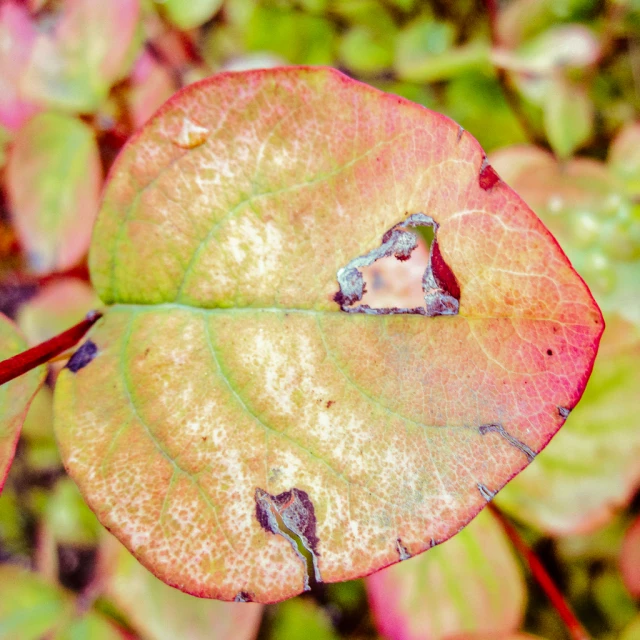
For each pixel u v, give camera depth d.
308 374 0.15
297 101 0.15
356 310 0.15
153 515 0.15
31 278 0.28
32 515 0.33
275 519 0.15
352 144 0.15
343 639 0.27
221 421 0.15
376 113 0.15
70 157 0.23
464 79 0.32
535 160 0.25
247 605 0.23
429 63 0.30
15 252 0.27
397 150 0.15
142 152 0.15
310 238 0.15
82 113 0.23
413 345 0.15
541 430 0.14
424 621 0.21
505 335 0.15
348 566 0.14
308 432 0.15
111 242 0.15
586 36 0.29
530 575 0.28
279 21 0.33
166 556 0.14
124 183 0.15
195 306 0.15
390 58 0.33
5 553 0.33
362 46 0.34
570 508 0.21
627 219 0.23
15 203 0.23
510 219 0.14
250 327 0.15
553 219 0.24
